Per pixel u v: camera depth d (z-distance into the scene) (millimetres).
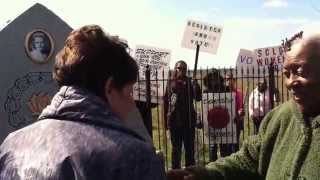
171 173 2891
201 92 10320
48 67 9320
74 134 1814
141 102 9703
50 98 9281
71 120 1860
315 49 2455
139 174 1744
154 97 10125
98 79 1886
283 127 2648
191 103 10203
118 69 1906
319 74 2455
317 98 2469
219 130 10180
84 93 1873
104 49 1896
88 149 1771
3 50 9062
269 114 2812
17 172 1863
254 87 11344
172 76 10281
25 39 9188
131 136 1836
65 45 1936
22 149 1901
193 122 10227
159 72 10273
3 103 9070
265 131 2807
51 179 1763
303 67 2463
